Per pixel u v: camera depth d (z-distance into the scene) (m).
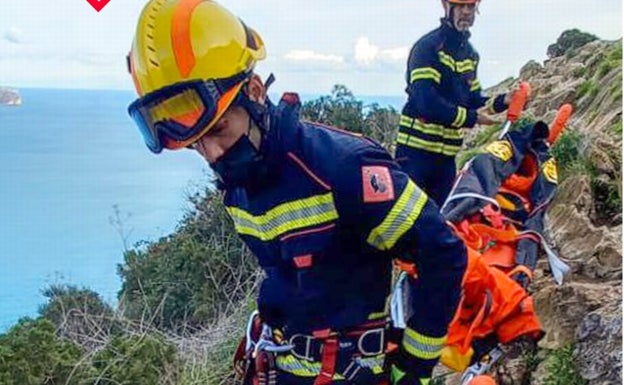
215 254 9.20
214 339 6.92
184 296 9.10
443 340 2.31
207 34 2.09
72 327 7.26
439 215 2.22
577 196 4.81
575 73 10.09
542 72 12.45
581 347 3.76
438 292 2.24
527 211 3.92
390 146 10.34
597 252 4.24
